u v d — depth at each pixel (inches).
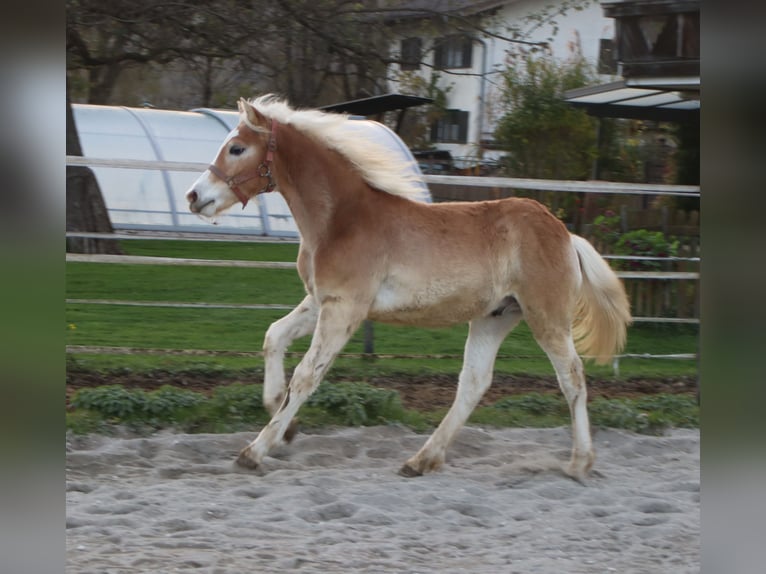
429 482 323.3
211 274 666.8
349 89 985.5
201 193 321.4
